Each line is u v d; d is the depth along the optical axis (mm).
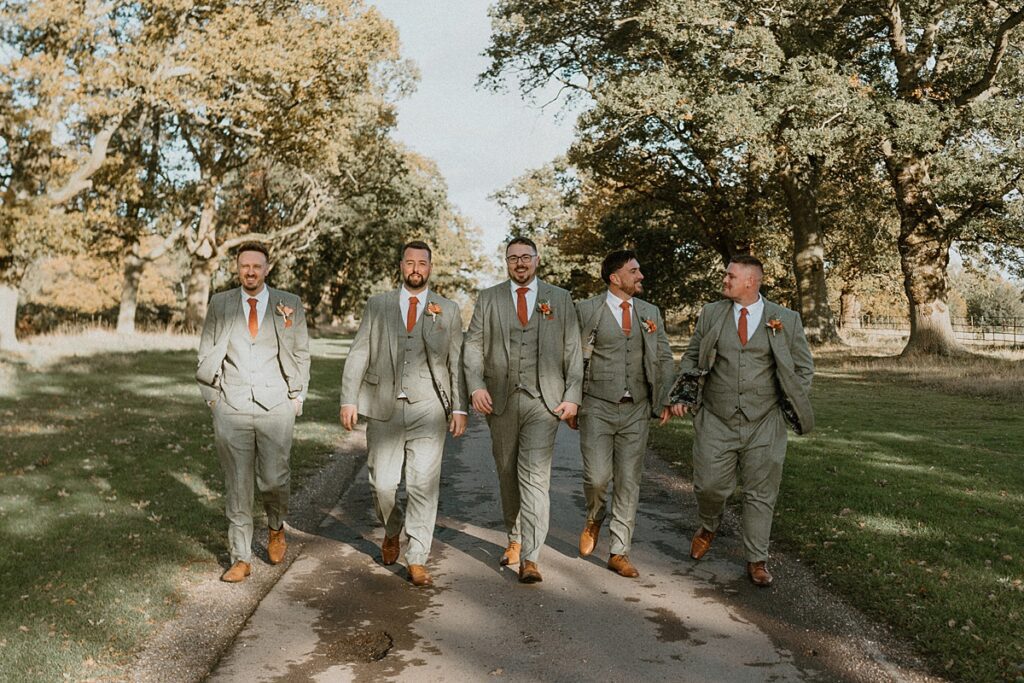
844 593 4676
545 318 5016
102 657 3688
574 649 3936
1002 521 6250
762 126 21250
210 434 10180
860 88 22406
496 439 5102
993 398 15672
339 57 23906
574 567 5273
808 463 8688
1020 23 23000
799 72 21781
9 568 4832
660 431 11508
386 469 5066
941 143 23219
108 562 5000
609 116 23219
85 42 19781
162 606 4340
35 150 20312
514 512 5293
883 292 56469
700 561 5402
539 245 55000
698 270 41375
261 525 6238
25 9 18719
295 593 4742
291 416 5188
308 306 50219
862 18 25641
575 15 25719
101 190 22156
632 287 5141
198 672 3654
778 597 4664
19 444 9023
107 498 6676
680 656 3844
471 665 3750
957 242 26375
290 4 23906
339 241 46688
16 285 21375
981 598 4461
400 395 5027
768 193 31109
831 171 28453
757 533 4953
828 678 3592
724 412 5055
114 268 32469
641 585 4898
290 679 3600
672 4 21734
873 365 23484
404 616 4383
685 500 7285
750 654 3861
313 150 26500
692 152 30141
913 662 3734
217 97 22750
